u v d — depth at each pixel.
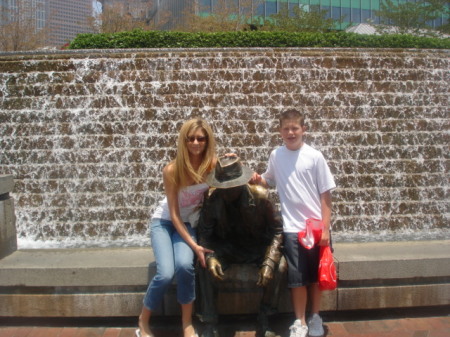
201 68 8.61
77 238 6.82
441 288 3.72
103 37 10.12
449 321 3.64
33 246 6.53
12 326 3.64
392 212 7.20
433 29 21.02
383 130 8.05
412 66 8.97
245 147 7.77
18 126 7.88
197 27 19.48
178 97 8.20
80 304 3.62
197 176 3.29
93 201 7.09
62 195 7.12
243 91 8.37
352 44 10.61
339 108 8.21
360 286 3.68
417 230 7.11
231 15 22.66
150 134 7.79
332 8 31.27
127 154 7.59
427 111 8.33
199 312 3.43
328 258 3.19
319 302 3.44
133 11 25.59
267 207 3.28
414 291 3.70
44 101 8.12
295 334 3.20
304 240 3.20
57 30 24.41
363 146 7.75
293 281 3.28
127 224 6.89
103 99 8.11
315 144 7.78
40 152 7.60
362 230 7.04
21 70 8.45
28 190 7.23
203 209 3.33
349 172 7.50
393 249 3.96
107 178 7.30
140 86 8.30
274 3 28.39
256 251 3.45
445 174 7.59
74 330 3.57
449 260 3.68
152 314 3.64
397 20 20.39
